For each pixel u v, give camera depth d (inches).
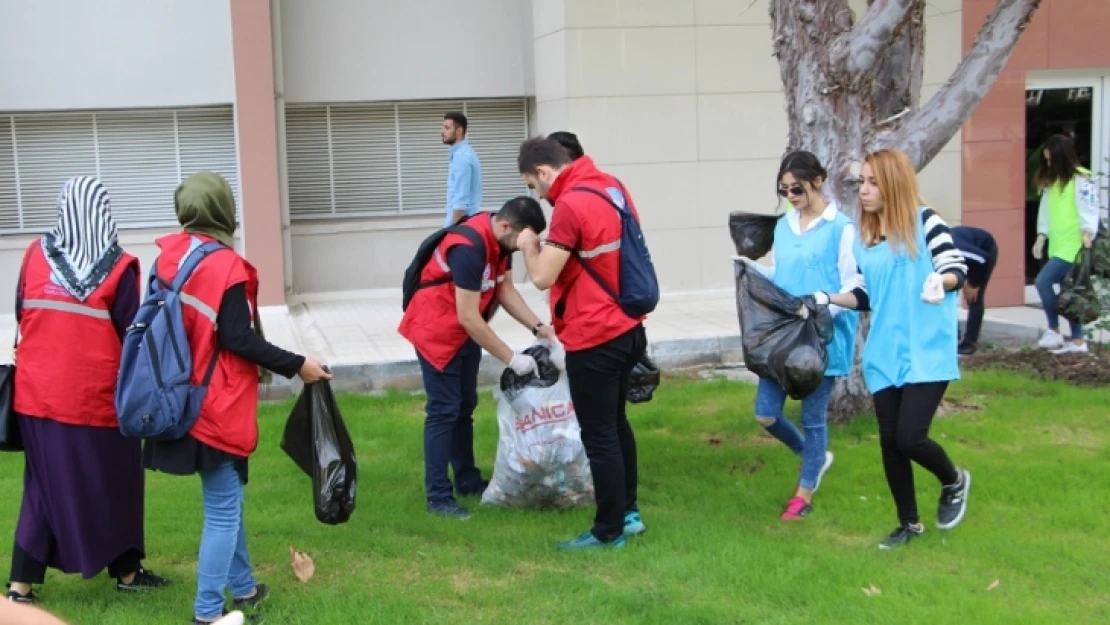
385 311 484.7
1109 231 368.5
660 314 456.1
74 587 195.5
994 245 376.2
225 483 173.2
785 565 197.6
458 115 414.0
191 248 170.6
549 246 195.6
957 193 466.9
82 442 181.0
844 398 294.7
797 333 215.2
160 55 470.9
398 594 187.8
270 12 480.1
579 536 211.8
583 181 203.0
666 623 175.0
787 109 289.4
